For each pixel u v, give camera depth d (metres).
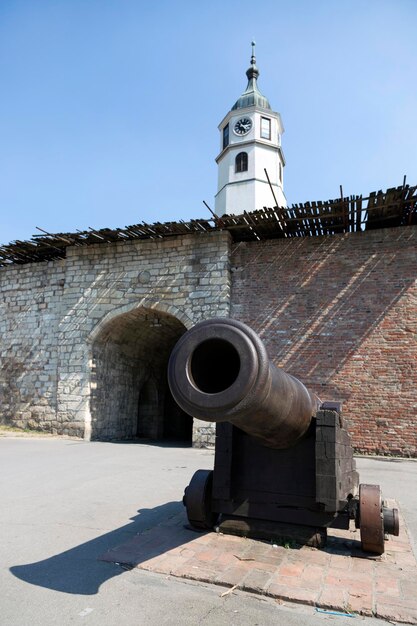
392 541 4.31
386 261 11.91
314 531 4.08
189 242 13.35
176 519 4.82
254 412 3.13
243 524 4.27
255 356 2.72
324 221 11.95
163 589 3.15
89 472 7.75
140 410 18.11
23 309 15.47
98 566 3.54
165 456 10.24
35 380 14.65
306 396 4.04
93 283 14.23
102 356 14.54
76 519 4.83
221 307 12.68
